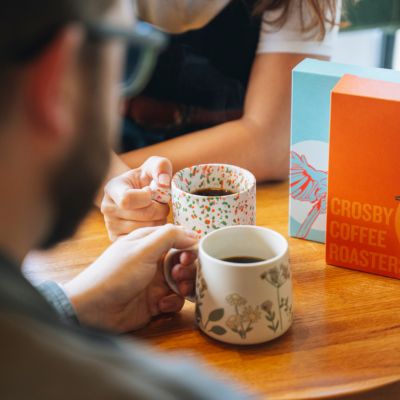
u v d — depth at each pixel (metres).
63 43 0.47
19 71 0.47
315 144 1.30
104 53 0.51
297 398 0.99
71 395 0.46
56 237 0.57
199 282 1.10
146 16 2.01
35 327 0.48
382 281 1.25
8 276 0.50
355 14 2.08
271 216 1.46
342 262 1.29
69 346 0.48
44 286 1.12
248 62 2.06
